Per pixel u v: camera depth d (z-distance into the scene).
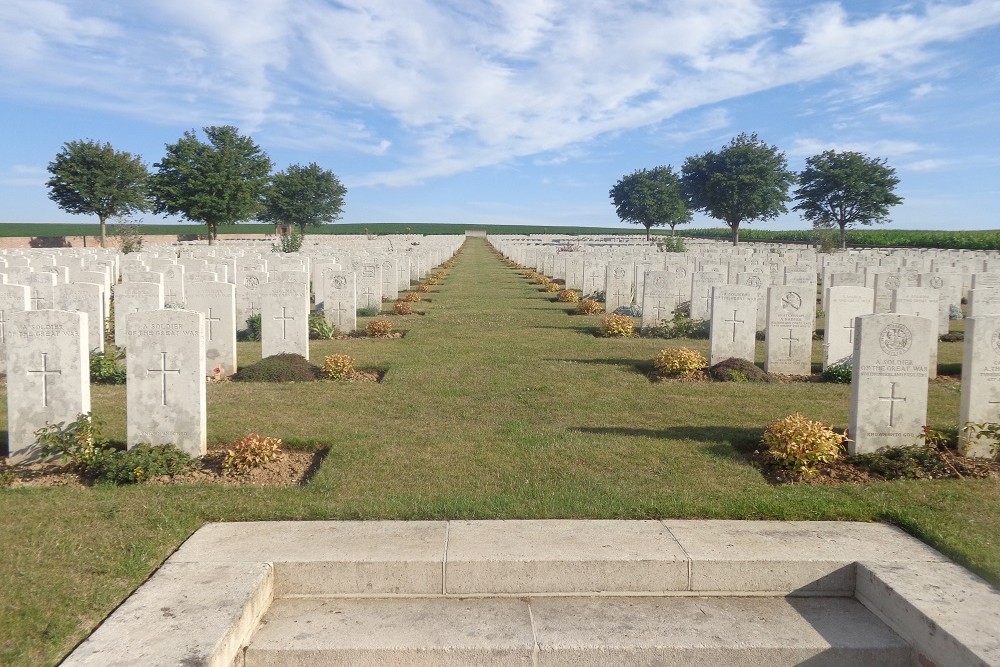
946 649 4.30
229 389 11.25
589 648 4.54
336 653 4.51
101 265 23.25
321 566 5.17
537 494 6.57
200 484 6.93
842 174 63.09
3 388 11.12
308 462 7.84
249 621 4.68
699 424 9.25
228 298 12.59
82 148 54.94
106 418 9.24
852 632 4.79
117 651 4.07
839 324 12.66
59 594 4.74
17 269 18.45
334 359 12.40
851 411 7.92
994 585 4.90
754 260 29.30
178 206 55.56
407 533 5.70
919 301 12.66
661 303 17.70
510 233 147.38
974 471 7.32
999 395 7.75
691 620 4.91
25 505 6.21
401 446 8.13
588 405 10.27
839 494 6.59
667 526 5.89
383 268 25.70
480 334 17.41
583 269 26.80
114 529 5.72
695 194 72.94
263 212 75.50
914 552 5.44
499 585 5.21
